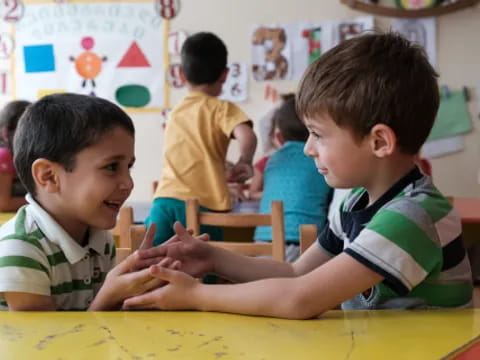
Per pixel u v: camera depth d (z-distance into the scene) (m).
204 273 1.04
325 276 0.77
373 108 0.85
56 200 1.02
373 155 0.88
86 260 1.06
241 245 1.74
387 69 0.86
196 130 2.35
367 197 1.00
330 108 0.87
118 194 1.02
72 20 3.69
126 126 1.03
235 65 3.64
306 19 3.61
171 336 0.65
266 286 0.77
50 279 0.98
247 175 2.41
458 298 0.89
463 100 3.57
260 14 3.62
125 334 0.65
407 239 0.80
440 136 3.60
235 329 0.68
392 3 3.56
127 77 3.70
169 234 2.27
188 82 2.51
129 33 3.68
